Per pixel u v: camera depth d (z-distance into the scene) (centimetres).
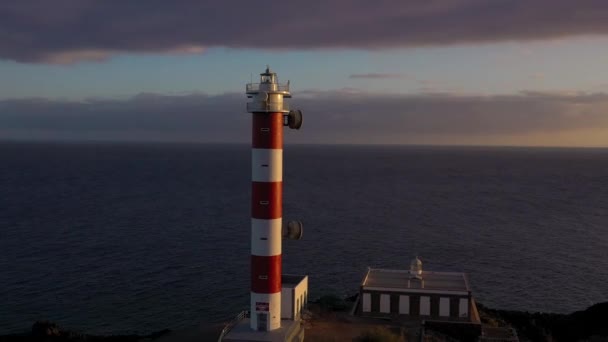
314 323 6356
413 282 6944
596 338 6494
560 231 15938
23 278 10062
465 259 12238
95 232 14400
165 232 14600
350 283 10131
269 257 5550
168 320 8081
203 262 11456
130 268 10888
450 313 6581
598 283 10594
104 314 8288
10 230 14400
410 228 15838
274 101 5384
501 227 16400
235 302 8906
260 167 5475
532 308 9156
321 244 13338
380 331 5744
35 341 6122
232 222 16288
